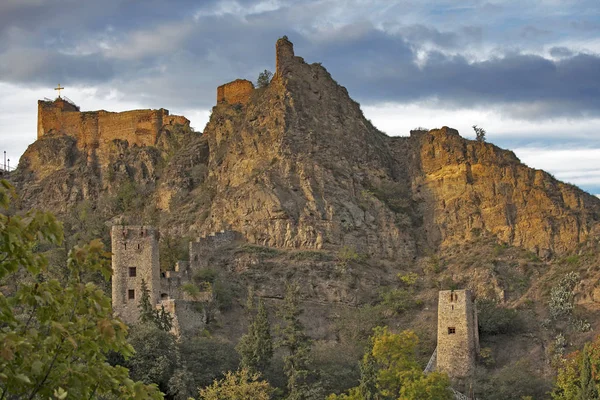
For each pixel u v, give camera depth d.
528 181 170.75
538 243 161.62
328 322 143.12
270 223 161.00
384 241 164.12
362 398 103.88
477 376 127.69
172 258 147.00
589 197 170.62
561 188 169.88
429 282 155.00
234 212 164.75
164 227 172.75
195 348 114.12
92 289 37.50
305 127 175.38
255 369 110.00
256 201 163.25
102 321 36.22
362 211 166.38
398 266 160.38
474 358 131.50
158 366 105.62
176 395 103.62
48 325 36.88
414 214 173.38
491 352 133.00
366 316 141.12
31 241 36.44
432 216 171.75
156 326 113.25
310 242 159.00
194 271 143.25
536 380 123.19
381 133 195.38
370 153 180.00
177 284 131.88
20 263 36.28
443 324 132.25
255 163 172.75
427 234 169.75
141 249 125.12
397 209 171.00
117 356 106.50
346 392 110.75
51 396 35.66
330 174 168.12
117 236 124.81
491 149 177.38
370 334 138.62
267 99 181.88
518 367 127.38
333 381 111.12
